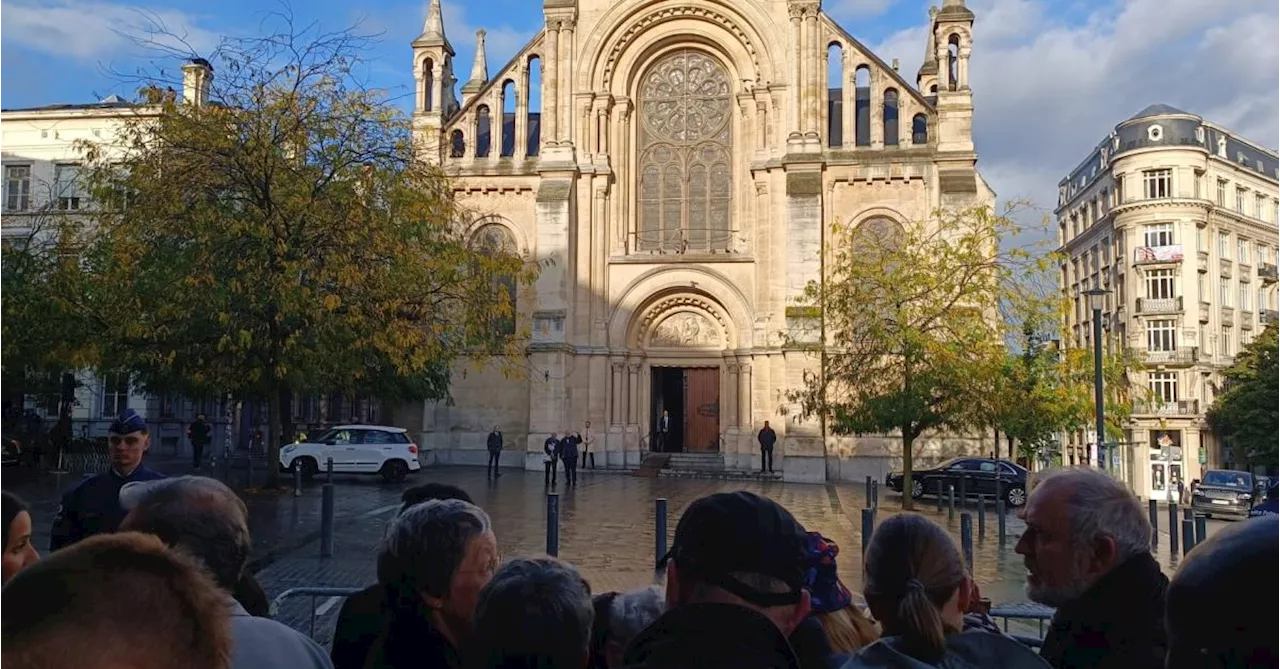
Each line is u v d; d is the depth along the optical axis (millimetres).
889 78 43562
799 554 3219
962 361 29312
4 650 1994
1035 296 31234
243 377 25844
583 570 17250
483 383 45312
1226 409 62250
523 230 45219
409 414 44750
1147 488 68000
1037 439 39281
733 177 45312
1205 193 71250
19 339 27109
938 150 42625
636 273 44875
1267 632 1885
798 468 40531
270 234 23219
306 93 24578
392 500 27312
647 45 45719
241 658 3711
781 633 2998
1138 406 68375
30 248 38844
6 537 4570
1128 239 71938
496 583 3834
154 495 4445
